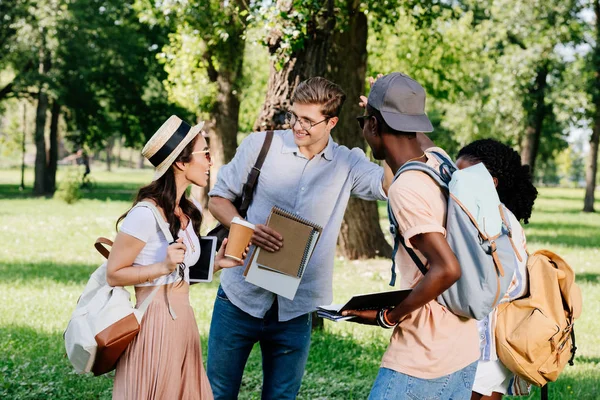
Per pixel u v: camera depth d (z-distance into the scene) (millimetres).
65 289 11328
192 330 3957
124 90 37406
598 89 36062
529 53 34500
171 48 21438
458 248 3145
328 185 4496
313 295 4473
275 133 4578
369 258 15133
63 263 14273
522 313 3885
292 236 4246
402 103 3334
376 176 4484
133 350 3783
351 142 13320
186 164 3877
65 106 38281
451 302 3219
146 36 36625
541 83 38031
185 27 18578
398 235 3332
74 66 34938
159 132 3814
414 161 3283
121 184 53531
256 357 7402
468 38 27812
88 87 36594
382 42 24625
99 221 22438
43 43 34281
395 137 3357
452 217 3160
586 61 35531
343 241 15141
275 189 4492
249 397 6004
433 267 3100
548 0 34156
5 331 8211
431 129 3354
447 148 47281
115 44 35000
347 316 3396
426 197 3189
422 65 26031
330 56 12969
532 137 40031
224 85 22516
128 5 35125
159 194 3842
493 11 34875
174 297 3879
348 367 7184
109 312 3680
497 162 4211
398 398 3301
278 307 4406
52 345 7648
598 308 11242
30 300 10258
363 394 6238
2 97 37375
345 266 14469
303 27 8750
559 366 3887
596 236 23031
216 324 4562
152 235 3799
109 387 6145
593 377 7121
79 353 3664
